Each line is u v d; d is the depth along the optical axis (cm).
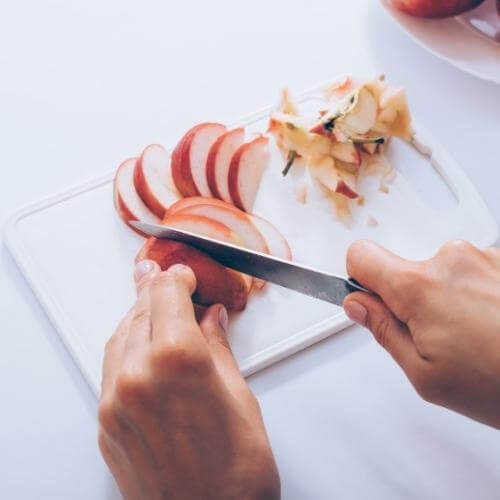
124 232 67
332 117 68
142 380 53
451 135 73
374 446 63
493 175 72
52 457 62
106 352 59
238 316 65
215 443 55
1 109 73
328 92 72
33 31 77
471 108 75
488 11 76
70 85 74
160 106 74
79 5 78
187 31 77
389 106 69
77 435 63
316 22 78
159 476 55
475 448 63
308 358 65
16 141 72
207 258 63
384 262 55
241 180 68
